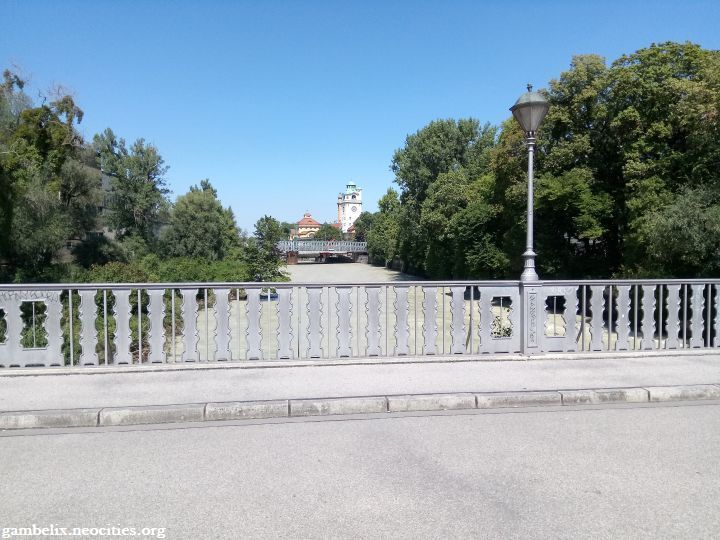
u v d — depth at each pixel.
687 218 13.38
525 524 3.40
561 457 4.48
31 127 24.06
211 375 6.74
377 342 7.55
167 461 4.40
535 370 7.05
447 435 5.02
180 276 31.72
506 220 29.03
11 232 20.16
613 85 20.97
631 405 6.04
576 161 23.00
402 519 3.46
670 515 3.51
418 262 52.00
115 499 3.74
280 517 3.49
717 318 8.26
